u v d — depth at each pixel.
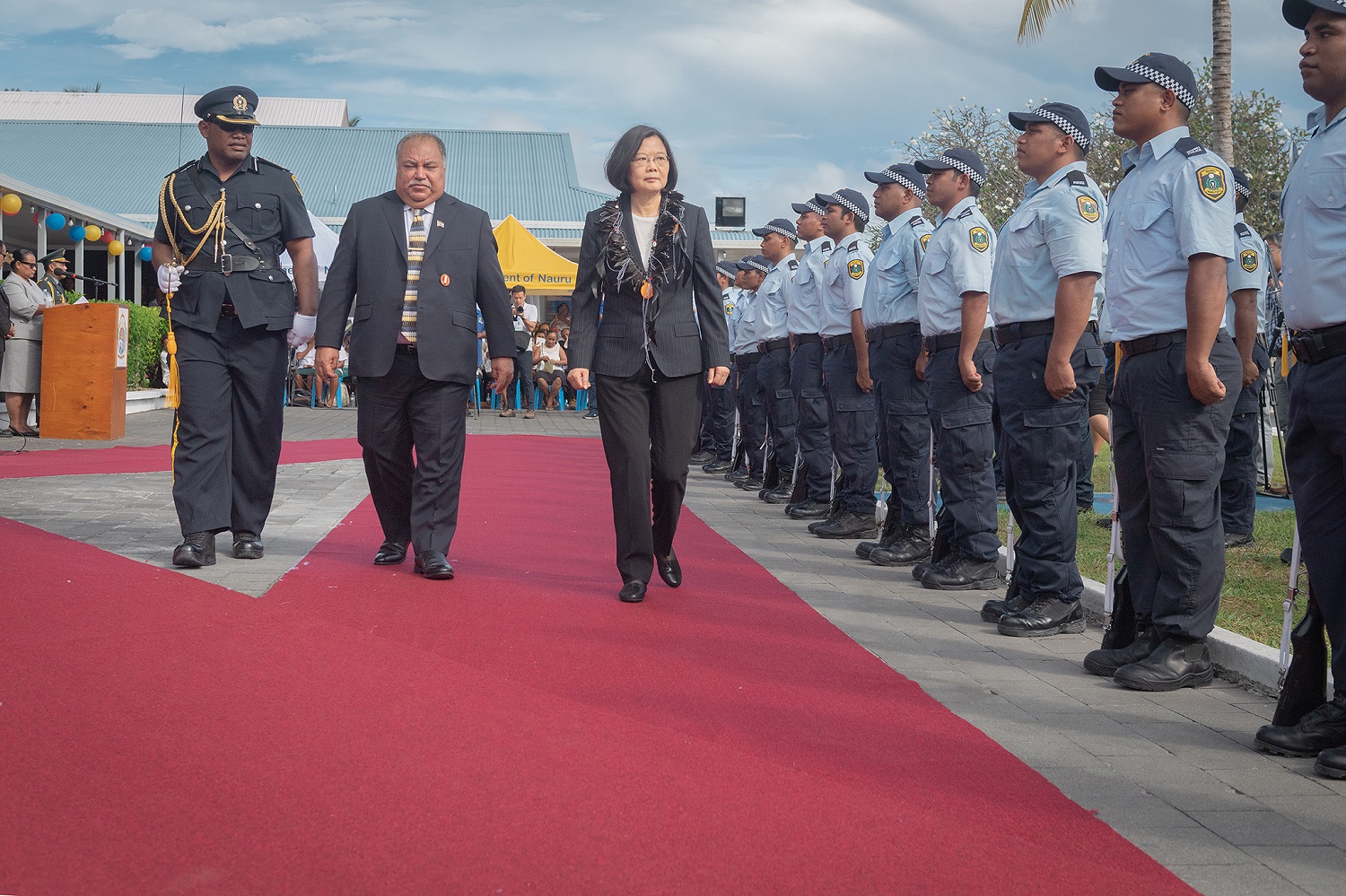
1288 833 3.21
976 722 4.14
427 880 2.68
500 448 14.88
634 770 3.42
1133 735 4.07
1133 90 4.76
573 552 7.29
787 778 3.45
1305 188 3.91
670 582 6.31
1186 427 4.64
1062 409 5.55
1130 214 4.75
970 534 6.63
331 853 2.80
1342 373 3.82
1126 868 2.94
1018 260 5.59
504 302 6.38
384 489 6.42
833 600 6.18
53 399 14.25
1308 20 3.86
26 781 3.11
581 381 5.90
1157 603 4.78
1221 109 12.21
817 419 9.35
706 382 6.23
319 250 10.89
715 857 2.87
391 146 34.12
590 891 2.67
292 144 33.91
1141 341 4.70
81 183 30.78
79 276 18.58
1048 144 5.57
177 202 6.23
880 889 2.75
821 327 8.64
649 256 5.88
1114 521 5.40
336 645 4.59
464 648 4.76
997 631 5.60
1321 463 3.97
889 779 3.49
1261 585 6.73
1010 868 2.90
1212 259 4.47
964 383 6.50
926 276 6.62
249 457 6.37
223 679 4.05
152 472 10.44
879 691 4.46
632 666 4.62
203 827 2.90
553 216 30.89
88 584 5.30
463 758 3.44
